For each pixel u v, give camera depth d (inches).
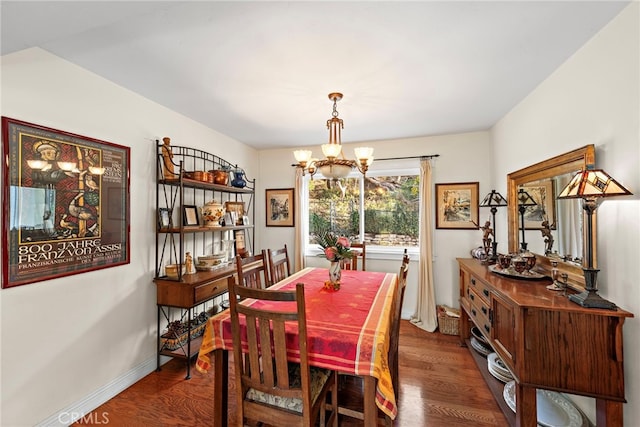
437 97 88.5
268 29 55.0
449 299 129.6
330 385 60.6
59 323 65.9
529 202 86.7
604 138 56.2
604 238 57.8
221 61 67.4
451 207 129.5
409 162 135.4
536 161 82.5
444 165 130.6
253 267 89.6
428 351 103.0
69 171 67.7
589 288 54.3
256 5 48.1
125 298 82.3
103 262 75.6
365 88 81.7
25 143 59.6
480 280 81.0
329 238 85.4
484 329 78.4
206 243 118.0
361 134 129.2
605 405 52.4
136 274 85.8
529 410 56.1
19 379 58.9
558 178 71.7
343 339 51.5
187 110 99.3
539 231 81.1
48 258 63.6
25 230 59.6
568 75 67.2
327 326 56.7
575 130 65.0
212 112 101.4
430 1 47.5
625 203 52.2
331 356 51.8
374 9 49.4
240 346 52.6
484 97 89.0
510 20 53.0
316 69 71.1
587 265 55.0
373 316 62.0
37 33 44.8
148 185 90.2
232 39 58.4
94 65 69.4
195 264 109.9
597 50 57.6
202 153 114.2
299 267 150.0
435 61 67.5
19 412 58.9
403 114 103.3
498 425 66.5
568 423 62.4
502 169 108.2
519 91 84.8
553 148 73.8
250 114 103.3
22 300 59.3
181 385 83.5
